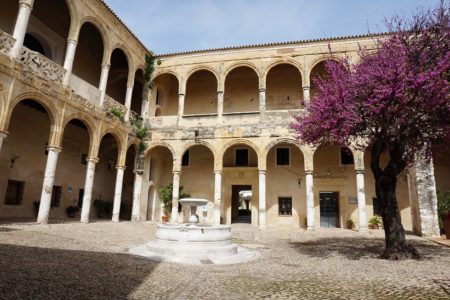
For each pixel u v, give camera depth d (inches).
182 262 387.2
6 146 698.2
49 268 271.4
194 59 972.6
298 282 290.7
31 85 560.1
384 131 435.2
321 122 460.4
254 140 866.1
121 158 842.8
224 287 268.4
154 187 1029.8
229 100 1071.6
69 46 660.7
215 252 445.1
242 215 1362.0
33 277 237.8
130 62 893.2
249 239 676.1
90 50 921.5
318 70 977.5
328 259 427.8
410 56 414.3
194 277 304.0
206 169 1039.0
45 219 588.4
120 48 844.0
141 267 328.2
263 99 892.0
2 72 504.7
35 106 763.4
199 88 1109.1
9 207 696.4
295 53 904.9
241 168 999.0
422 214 700.0
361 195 777.6
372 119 428.1
